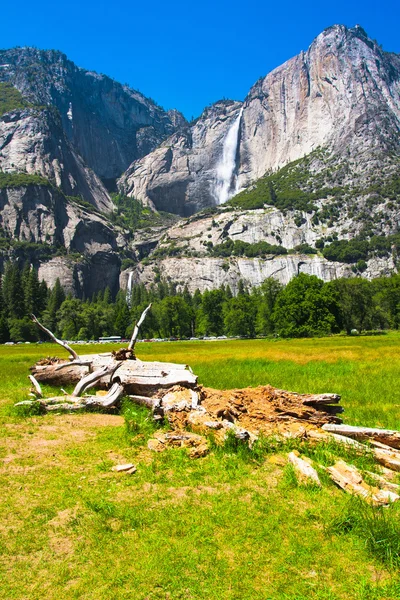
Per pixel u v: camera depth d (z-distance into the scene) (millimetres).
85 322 135250
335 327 87812
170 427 10328
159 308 139500
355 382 18484
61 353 54156
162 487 7066
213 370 24984
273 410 10891
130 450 8766
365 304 90188
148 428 10305
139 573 4949
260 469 7781
